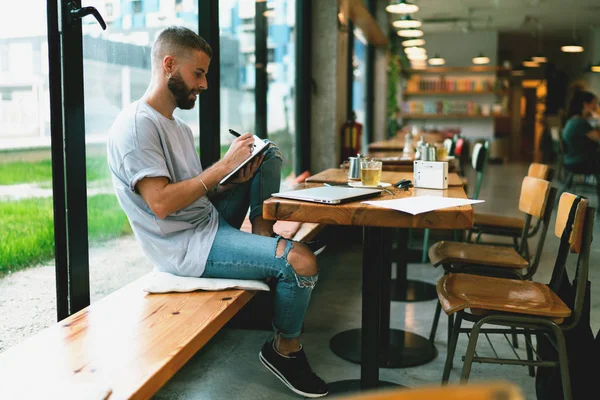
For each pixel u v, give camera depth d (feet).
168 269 7.17
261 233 8.04
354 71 27.43
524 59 62.75
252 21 15.01
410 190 7.55
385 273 8.75
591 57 50.55
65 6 6.81
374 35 29.78
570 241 6.42
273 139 17.31
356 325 10.36
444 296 6.76
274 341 7.44
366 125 34.65
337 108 19.49
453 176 9.67
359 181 8.84
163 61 7.11
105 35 8.04
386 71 34.63
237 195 8.25
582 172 25.07
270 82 16.74
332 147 19.26
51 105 6.79
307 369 7.48
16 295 6.66
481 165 13.94
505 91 50.31
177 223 7.11
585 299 6.64
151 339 5.39
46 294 6.97
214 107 11.37
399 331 10.00
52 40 6.73
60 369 4.75
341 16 19.94
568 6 39.81
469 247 9.59
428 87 48.57
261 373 8.36
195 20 10.96
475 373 8.46
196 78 7.23
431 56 50.29
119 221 8.54
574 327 6.44
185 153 7.54
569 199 7.00
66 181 6.96
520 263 8.63
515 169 42.60
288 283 7.00
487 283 7.30
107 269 8.29
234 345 9.42
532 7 40.14
